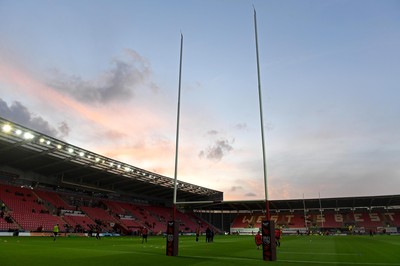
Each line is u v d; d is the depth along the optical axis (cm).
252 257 1905
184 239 5184
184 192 8944
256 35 2139
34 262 1461
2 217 4609
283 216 10150
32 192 5756
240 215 10775
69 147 4722
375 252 2383
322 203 9206
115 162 5697
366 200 8556
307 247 3012
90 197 7150
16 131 3941
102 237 5050
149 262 1548
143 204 8844
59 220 5528
